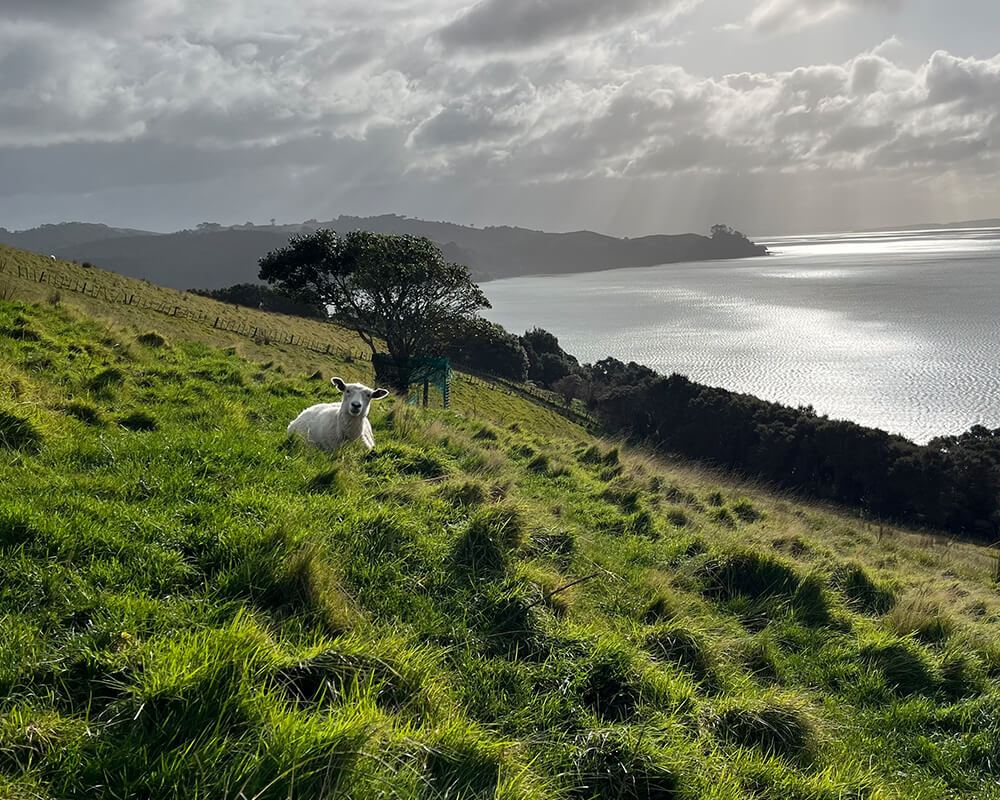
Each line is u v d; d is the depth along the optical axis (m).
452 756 3.93
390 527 6.96
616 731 4.64
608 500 12.27
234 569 5.41
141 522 5.86
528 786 3.92
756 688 6.39
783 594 8.90
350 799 3.36
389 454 10.65
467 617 5.93
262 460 8.43
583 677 5.33
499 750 4.10
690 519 12.13
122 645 4.20
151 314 51.31
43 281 49.34
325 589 5.38
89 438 7.90
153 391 11.20
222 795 3.21
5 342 11.70
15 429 7.40
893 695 7.09
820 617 8.61
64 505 5.90
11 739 3.34
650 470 16.50
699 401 73.88
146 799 3.21
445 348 50.34
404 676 4.57
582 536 9.17
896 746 6.18
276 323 67.62
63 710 3.68
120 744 3.45
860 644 7.95
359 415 10.69
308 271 47.94
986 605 11.31
